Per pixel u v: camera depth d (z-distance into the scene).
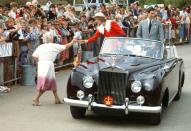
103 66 11.41
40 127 10.88
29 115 12.03
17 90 15.38
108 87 10.94
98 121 11.59
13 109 12.66
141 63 11.87
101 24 14.35
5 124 11.09
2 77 15.36
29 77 16.30
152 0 46.19
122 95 10.90
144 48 12.83
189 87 16.53
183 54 26.91
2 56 15.08
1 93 14.81
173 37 32.44
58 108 12.90
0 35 15.02
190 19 35.31
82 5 34.41
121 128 11.00
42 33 17.83
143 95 10.85
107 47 13.06
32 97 14.28
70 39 20.66
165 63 12.44
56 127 10.91
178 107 13.34
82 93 11.15
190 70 20.48
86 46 21.02
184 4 46.19
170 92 12.42
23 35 16.73
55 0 34.22
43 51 13.05
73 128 10.86
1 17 17.77
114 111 10.91
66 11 23.12
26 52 16.69
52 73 13.18
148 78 10.98
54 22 19.88
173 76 12.79
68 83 11.35
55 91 13.35
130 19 27.12
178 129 10.99
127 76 10.94
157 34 15.80
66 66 20.92
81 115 11.73
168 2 46.22
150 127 11.15
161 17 30.33
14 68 16.22
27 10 20.11
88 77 11.16
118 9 27.48
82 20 22.83
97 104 10.96
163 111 12.81
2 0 28.47
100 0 36.53
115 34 14.39
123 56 12.58
